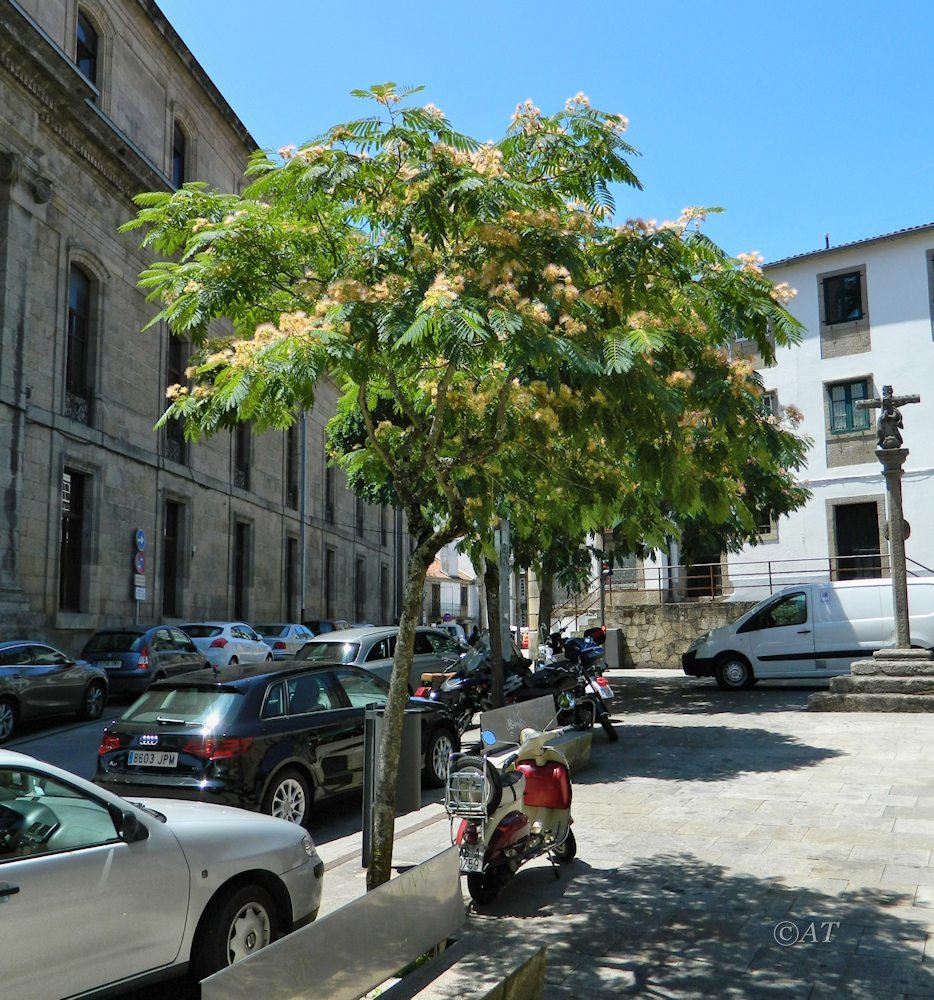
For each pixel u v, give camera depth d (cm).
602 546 2147
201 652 2209
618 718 1480
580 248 551
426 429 599
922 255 2652
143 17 2697
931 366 2609
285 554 3784
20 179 2102
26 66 2100
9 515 2028
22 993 373
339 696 919
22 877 382
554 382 474
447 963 417
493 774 592
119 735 809
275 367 445
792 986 456
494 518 622
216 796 762
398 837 783
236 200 574
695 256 554
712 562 2855
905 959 482
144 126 2714
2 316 2036
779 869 648
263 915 482
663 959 496
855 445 2692
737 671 1883
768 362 561
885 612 1791
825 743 1145
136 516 2602
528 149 565
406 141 508
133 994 476
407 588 554
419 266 526
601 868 669
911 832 730
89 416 2408
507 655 1548
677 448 545
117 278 2530
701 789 915
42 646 1623
